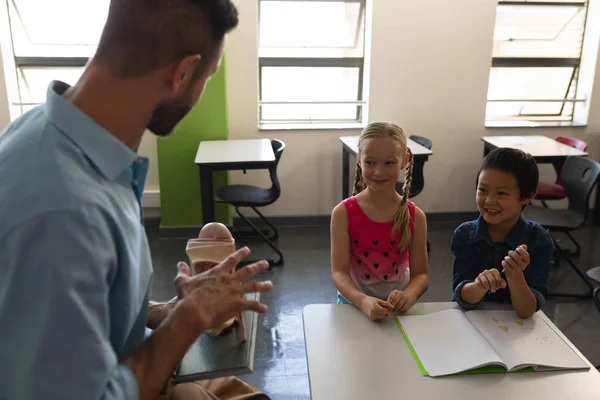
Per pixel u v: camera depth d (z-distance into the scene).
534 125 4.59
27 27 4.25
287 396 2.28
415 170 3.77
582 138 4.68
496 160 1.53
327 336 1.32
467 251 1.65
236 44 4.09
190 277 0.98
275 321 2.90
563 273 3.55
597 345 2.71
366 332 1.34
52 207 0.73
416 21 4.21
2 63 4.03
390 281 1.71
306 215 4.56
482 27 4.27
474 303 1.46
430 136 4.48
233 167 3.48
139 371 0.87
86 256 0.74
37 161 0.78
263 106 4.59
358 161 1.76
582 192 3.20
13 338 0.73
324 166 4.47
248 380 2.38
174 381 1.01
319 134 4.39
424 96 4.39
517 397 1.10
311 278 3.47
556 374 1.18
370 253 1.69
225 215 4.32
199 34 0.85
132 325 0.91
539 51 4.71
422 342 1.28
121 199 0.86
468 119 4.47
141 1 0.81
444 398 1.09
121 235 0.82
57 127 0.82
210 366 1.04
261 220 4.51
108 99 0.85
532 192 1.55
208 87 4.00
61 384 0.72
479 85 4.39
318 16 4.41
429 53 4.29
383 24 4.20
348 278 1.61
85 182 0.78
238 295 0.95
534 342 1.29
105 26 0.84
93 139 0.83
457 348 1.25
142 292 0.95
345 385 1.13
